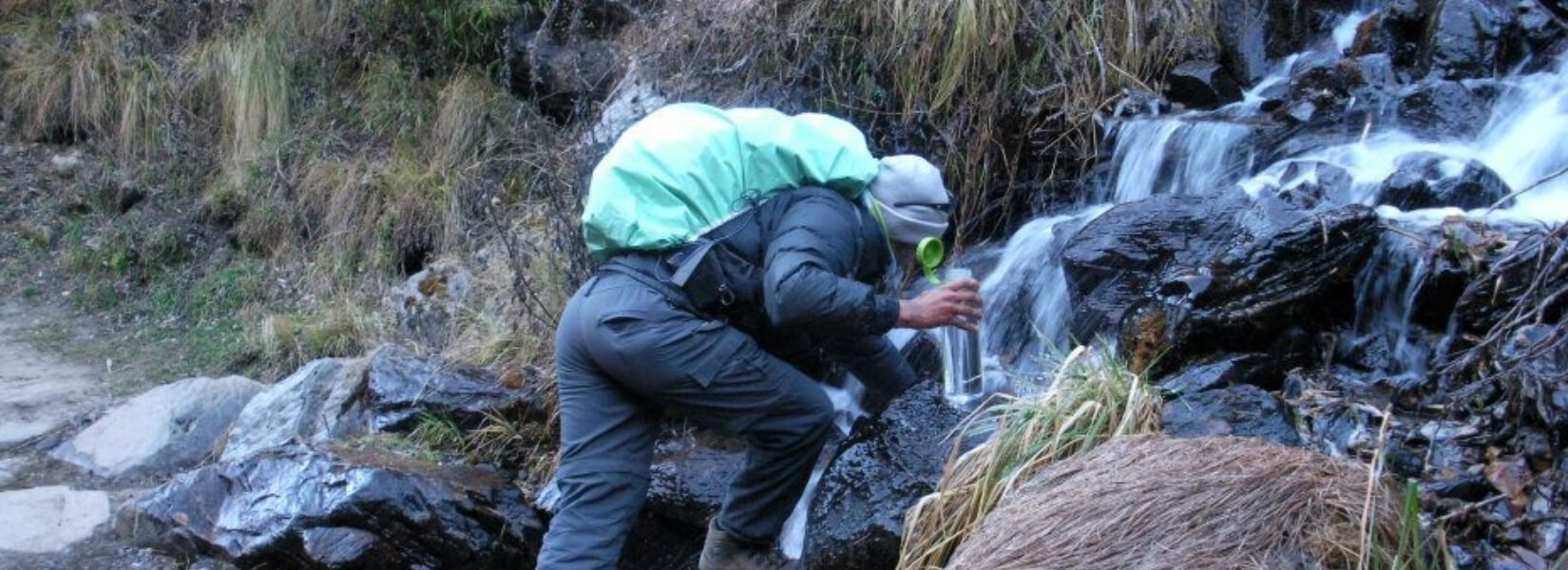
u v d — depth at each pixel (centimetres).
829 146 354
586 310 355
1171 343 407
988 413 389
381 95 815
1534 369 351
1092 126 542
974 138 550
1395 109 495
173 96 873
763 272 349
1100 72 551
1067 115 542
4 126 912
